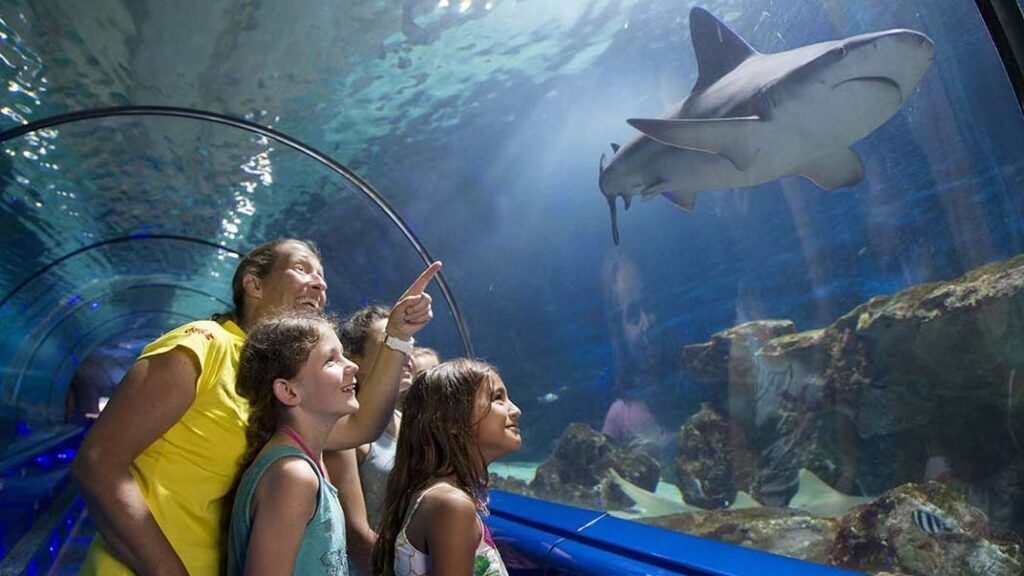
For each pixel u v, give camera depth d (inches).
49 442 383.2
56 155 294.7
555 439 1048.8
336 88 308.5
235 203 362.3
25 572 213.8
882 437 268.5
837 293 550.0
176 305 633.0
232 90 274.2
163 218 373.7
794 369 328.8
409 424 76.3
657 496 397.1
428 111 420.8
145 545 66.4
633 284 992.2
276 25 252.4
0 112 260.1
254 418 72.6
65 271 440.5
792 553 215.2
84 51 238.4
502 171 663.1
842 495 290.2
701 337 978.1
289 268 92.7
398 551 71.6
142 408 68.9
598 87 530.6
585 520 116.1
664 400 731.4
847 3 267.3
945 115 249.8
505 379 1060.5
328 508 68.9
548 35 402.0
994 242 259.1
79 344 698.8
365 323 110.0
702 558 93.3
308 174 345.4
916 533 166.1
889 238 394.3
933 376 239.8
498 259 859.4
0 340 479.8
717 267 941.8
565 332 1034.1
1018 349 213.5
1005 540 161.2
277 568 63.7
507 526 121.1
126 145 295.4
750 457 350.0
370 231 365.7
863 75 212.8
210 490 73.0
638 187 315.6
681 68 499.8
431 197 564.7
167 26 235.5
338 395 72.8
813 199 546.9
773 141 245.1
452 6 313.1
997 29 83.6
